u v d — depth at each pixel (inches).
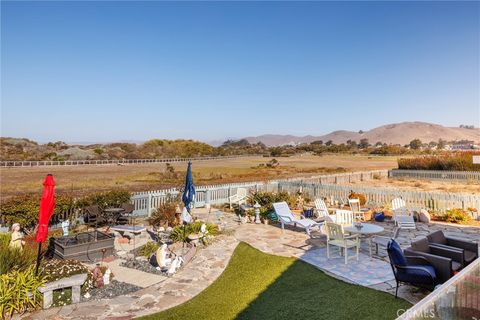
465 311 153.6
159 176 1486.2
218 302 252.8
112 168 2087.8
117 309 240.5
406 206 660.1
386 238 448.8
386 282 281.9
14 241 304.3
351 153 4653.1
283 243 425.4
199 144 4372.5
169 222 522.9
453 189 1010.1
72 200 509.4
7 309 225.8
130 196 585.6
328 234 354.3
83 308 241.6
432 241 293.7
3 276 234.7
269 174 1706.4
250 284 288.5
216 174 1616.6
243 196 724.7
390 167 2146.9
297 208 628.4
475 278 165.9
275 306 242.7
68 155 2923.2
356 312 227.1
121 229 442.0
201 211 676.7
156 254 335.9
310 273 310.2
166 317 228.1
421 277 237.5
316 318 221.1
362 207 684.1
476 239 437.1
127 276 310.2
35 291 237.3
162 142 4183.1
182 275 313.1
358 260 346.6
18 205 440.5
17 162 2177.7
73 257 340.2
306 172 1846.7
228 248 404.2
